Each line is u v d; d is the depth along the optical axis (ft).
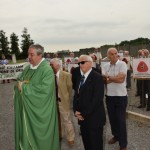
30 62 16.30
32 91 15.55
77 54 104.68
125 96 19.30
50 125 15.85
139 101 36.37
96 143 15.37
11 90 58.13
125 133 19.15
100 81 15.08
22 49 275.80
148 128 25.26
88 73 15.29
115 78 18.81
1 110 36.60
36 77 15.89
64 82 20.74
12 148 21.81
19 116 16.51
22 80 16.52
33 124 15.61
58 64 20.67
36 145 15.81
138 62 31.01
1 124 29.19
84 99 15.11
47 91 15.53
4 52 278.05
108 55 19.53
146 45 80.79
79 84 15.51
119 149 20.10
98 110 15.23
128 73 37.81
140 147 20.63
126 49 85.25
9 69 62.18
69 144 21.52
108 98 19.81
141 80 32.55
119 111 19.33
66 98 20.95
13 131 26.40
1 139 24.11
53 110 15.98
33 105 15.56
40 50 16.08
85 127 15.39
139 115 27.63
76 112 15.46
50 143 15.92
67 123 21.17
